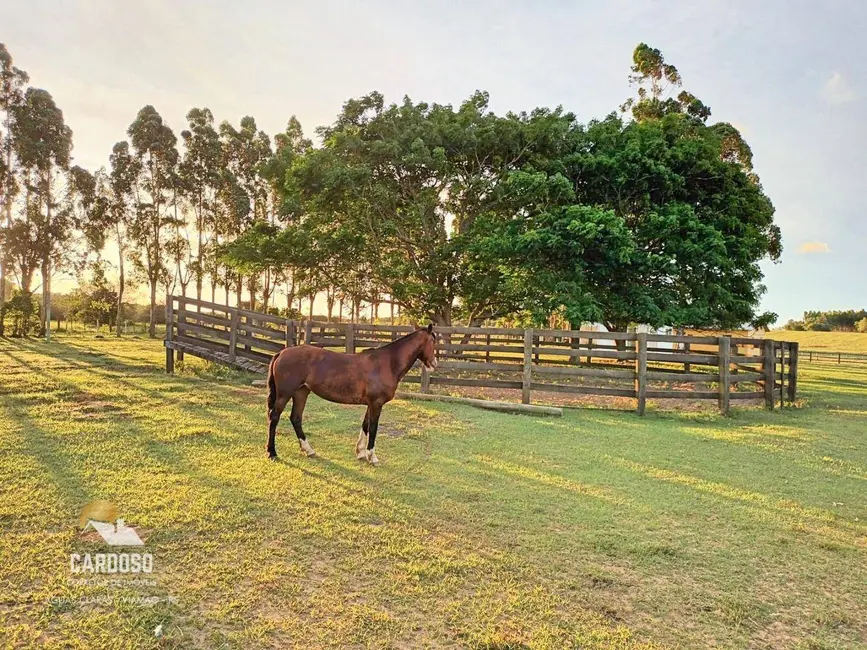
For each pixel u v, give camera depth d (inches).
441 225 753.6
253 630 108.1
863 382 746.2
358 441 241.1
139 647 101.3
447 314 756.0
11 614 110.0
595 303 581.9
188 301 504.1
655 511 188.5
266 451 240.4
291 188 712.4
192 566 133.5
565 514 181.3
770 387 430.6
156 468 207.9
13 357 619.2
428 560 142.2
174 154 1300.4
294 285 1089.4
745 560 152.8
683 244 585.3
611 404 450.3
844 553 160.1
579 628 114.7
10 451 221.1
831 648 112.9
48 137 1165.1
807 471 250.2
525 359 391.2
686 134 738.8
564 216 582.6
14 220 1159.6
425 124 677.3
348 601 120.8
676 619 120.8
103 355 669.3
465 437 288.8
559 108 729.0
